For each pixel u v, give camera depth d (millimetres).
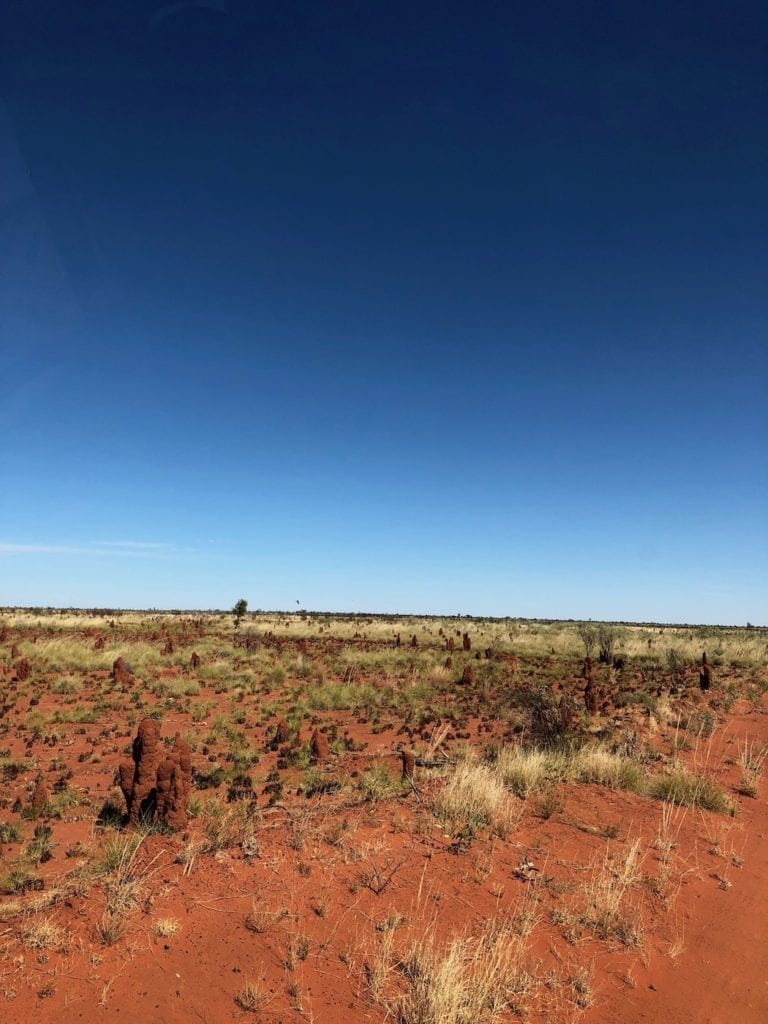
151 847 6445
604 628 41594
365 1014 4270
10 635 42719
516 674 29500
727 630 80938
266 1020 4133
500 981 4676
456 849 6840
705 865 7086
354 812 7750
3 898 5594
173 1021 4062
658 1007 4672
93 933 4820
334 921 5273
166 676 25938
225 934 4980
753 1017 4691
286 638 49125
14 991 4152
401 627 67562
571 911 5785
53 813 9234
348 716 18781
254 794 9742
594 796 9273
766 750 12484
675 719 15812
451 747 14055
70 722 16984
